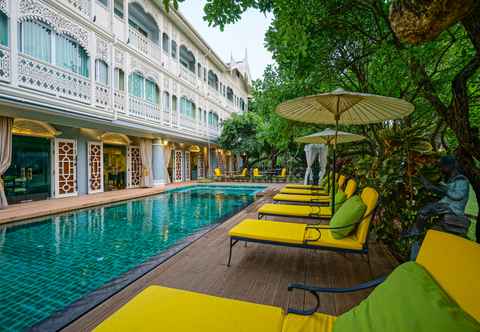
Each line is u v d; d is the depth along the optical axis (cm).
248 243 400
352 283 260
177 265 309
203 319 136
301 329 134
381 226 373
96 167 1069
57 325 191
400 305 102
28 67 624
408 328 92
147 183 1339
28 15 625
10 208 691
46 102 667
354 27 329
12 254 411
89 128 1002
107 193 1060
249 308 148
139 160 1357
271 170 1962
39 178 860
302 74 378
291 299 229
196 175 1998
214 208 853
